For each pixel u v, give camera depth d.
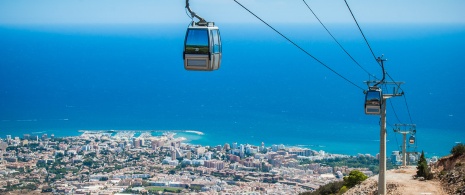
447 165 41.94
